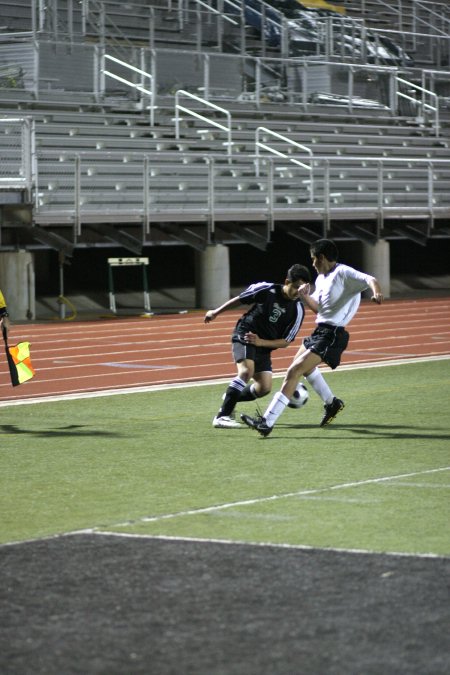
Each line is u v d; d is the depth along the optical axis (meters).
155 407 32.19
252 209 65.25
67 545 17.48
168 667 12.32
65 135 68.25
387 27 98.06
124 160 65.75
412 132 84.12
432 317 58.56
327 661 12.43
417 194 73.75
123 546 17.39
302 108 80.38
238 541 17.59
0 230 58.31
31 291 58.56
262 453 25.20
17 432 28.36
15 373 29.20
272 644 12.98
